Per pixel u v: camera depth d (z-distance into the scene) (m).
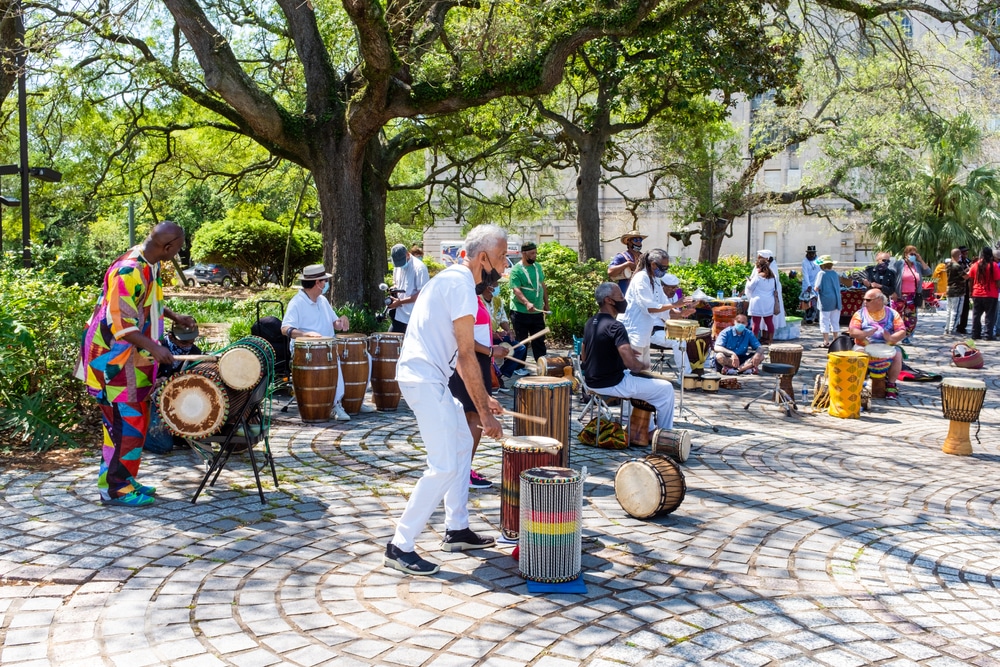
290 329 8.71
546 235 44.44
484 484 6.30
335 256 14.33
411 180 28.05
